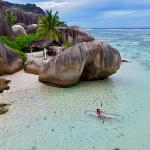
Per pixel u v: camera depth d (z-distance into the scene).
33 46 34.50
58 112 16.70
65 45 44.66
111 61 23.33
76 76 21.67
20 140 13.17
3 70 24.59
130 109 17.31
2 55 24.23
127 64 35.31
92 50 22.33
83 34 50.66
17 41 38.50
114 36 126.44
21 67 27.36
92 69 23.55
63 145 12.73
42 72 22.70
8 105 17.72
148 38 103.12
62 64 21.23
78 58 21.25
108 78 25.92
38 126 14.70
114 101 18.84
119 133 13.93
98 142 13.00
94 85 23.00
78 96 19.84
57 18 44.66
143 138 13.37
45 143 12.91
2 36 35.94
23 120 15.44
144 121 15.39
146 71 30.02
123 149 12.35
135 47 61.62
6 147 12.52
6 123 15.02
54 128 14.47
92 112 16.67
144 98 19.56
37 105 17.88
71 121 15.39
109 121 15.42
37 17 84.00
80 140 13.21
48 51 35.44
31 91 20.92
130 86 22.94
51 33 43.59
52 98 19.33
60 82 21.66
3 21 39.00
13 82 23.08
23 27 56.97
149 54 46.97
